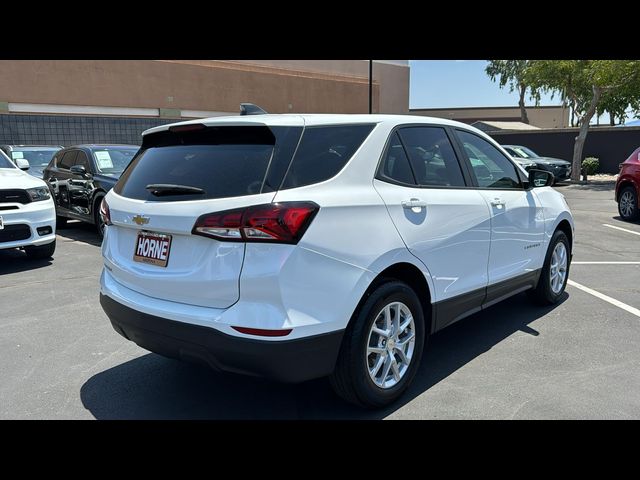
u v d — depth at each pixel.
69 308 5.44
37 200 7.21
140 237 3.22
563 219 5.41
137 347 4.41
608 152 25.06
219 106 25.69
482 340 4.49
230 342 2.72
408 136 3.64
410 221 3.36
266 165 2.87
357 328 3.04
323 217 2.85
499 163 4.62
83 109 21.75
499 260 4.35
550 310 5.30
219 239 2.77
